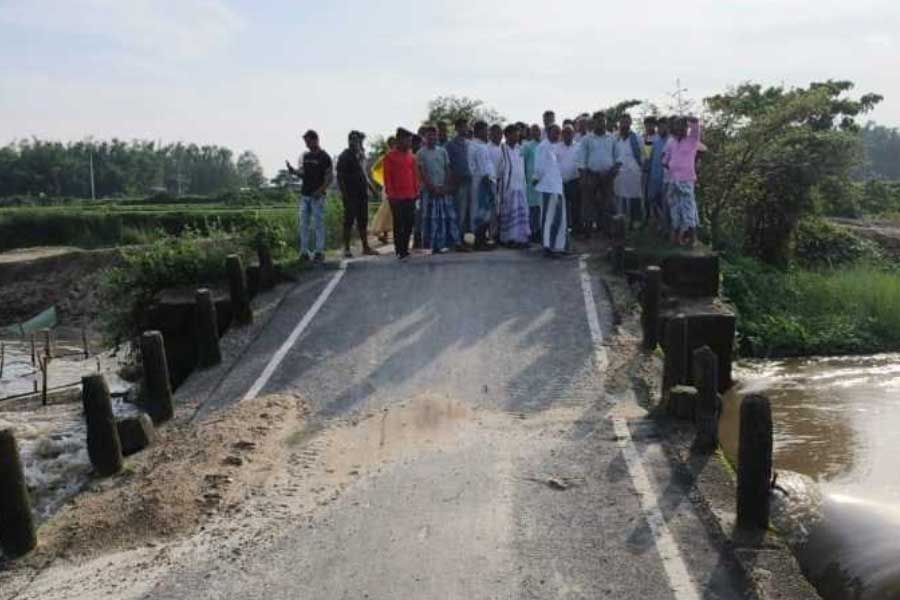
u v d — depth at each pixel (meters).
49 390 17.25
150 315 11.84
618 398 8.73
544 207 13.32
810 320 17.19
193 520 6.69
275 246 14.34
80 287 32.06
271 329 11.16
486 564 5.67
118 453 7.66
